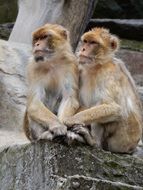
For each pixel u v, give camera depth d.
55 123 12.00
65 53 12.91
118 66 12.90
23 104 18.12
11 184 12.11
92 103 12.66
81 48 12.81
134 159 11.86
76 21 19.53
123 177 11.62
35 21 19.73
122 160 11.76
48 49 12.76
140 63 25.16
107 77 12.54
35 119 12.31
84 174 11.35
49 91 13.02
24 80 18.78
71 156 11.35
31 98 12.73
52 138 11.36
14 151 12.29
